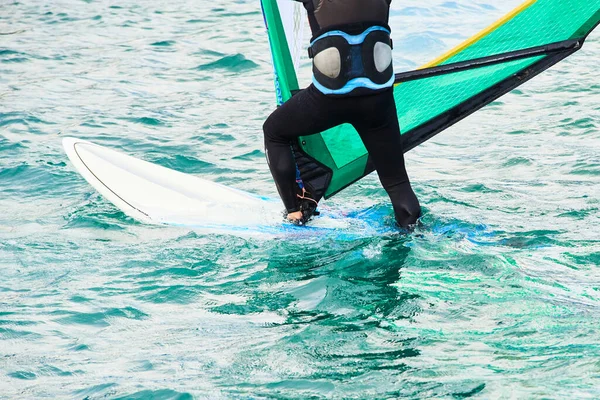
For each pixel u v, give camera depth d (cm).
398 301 1416
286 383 1157
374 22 1650
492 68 2012
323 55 1653
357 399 1096
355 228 1856
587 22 1928
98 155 2206
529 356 1179
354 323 1345
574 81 3316
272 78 3638
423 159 2522
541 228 1791
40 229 1939
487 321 1312
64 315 1450
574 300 1379
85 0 5612
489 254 1612
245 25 4709
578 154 2430
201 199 2088
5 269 1683
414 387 1114
